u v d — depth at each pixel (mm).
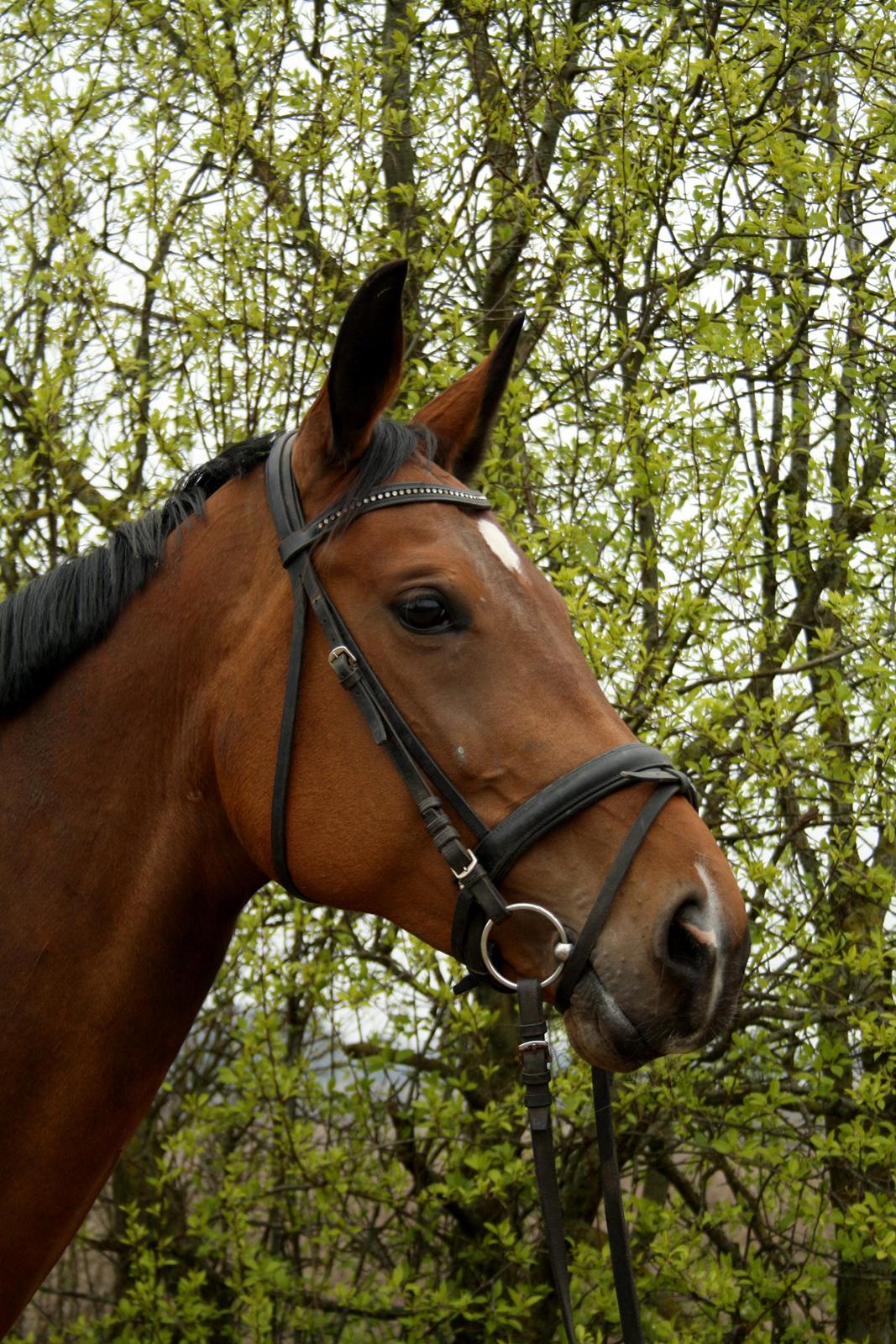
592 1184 3439
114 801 1606
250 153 3457
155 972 1602
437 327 3607
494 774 1460
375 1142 3477
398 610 1503
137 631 1653
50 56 3844
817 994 3279
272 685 1562
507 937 1469
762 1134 3225
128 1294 3330
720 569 3080
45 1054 1550
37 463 3639
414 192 3545
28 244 3711
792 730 3119
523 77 3359
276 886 3215
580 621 2877
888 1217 2891
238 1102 3326
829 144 3262
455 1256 3432
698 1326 3346
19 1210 1544
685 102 3121
